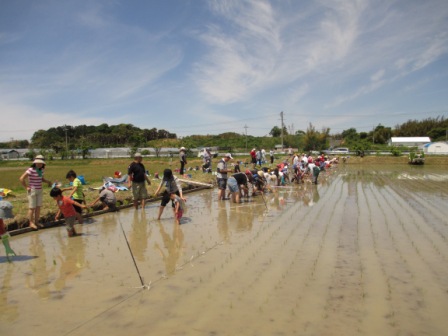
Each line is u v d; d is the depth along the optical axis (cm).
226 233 879
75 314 455
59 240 838
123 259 680
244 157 5569
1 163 5688
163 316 445
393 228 928
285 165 2233
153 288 534
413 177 2594
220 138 9619
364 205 1307
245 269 614
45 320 441
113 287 541
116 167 3944
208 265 638
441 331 404
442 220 1031
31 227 937
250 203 1361
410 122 9994
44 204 1100
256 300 487
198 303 479
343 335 395
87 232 913
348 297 495
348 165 4459
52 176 2503
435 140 8756
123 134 9575
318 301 482
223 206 1295
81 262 668
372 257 680
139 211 1211
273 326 415
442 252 713
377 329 408
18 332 412
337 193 1658
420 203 1354
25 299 504
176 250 736
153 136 10475
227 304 475
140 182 1221
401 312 450
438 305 470
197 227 952
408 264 638
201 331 407
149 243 795
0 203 673
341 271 601
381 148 6531
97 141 9262
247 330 407
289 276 579
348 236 844
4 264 665
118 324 427
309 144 6800
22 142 10956
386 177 2598
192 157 6084
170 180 1016
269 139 9100
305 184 2078
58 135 10050
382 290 520
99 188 1468
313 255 693
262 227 944
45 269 631
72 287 545
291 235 855
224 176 1439
